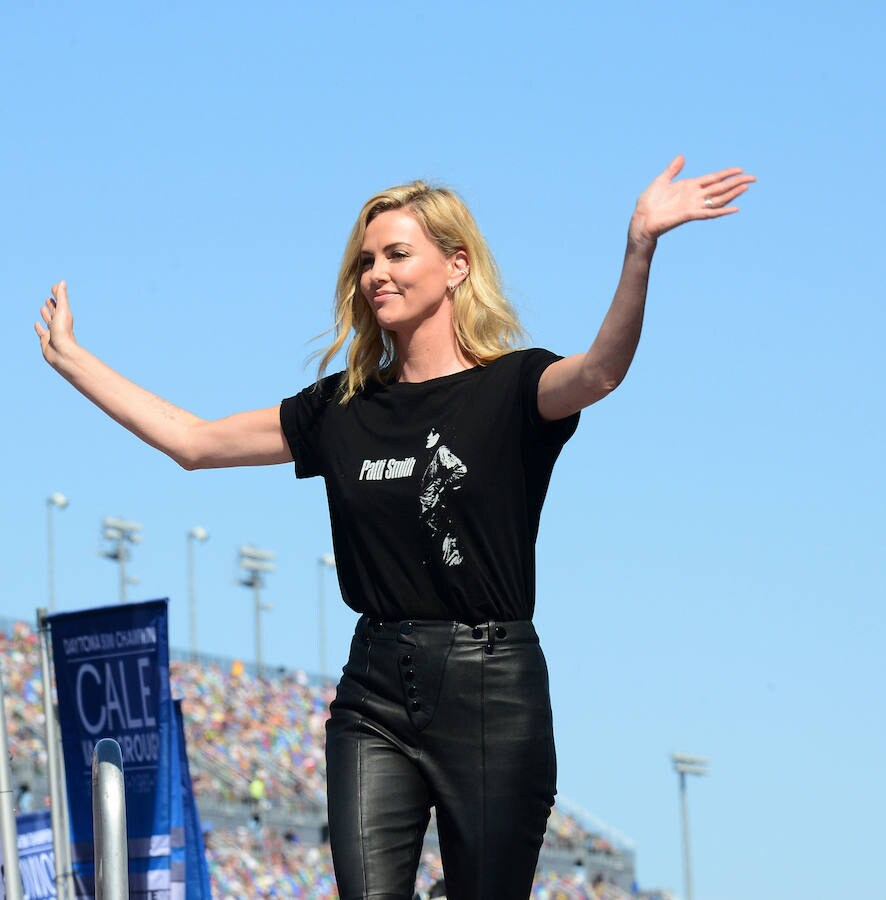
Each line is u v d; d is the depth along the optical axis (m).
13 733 69.00
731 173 7.74
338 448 8.84
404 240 8.73
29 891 30.70
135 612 27.55
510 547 8.47
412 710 8.38
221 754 83.62
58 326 9.88
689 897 98.62
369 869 8.25
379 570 8.54
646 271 7.80
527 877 8.48
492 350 8.81
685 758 101.31
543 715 8.50
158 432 9.50
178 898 26.86
